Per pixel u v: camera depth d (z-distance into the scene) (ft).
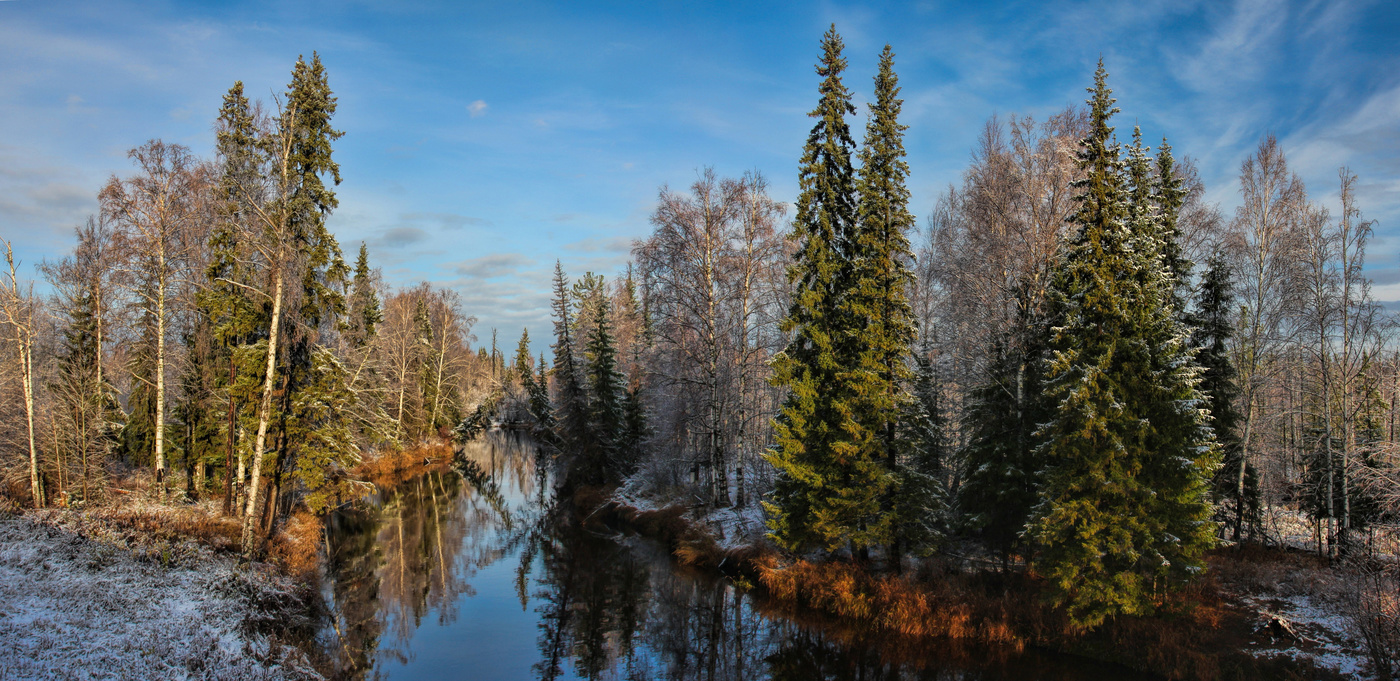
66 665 36.47
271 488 77.61
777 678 57.36
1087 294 56.70
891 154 66.39
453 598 78.64
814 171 71.36
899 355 67.82
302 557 77.92
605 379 137.49
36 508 76.38
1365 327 76.54
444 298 240.53
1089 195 58.08
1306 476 88.12
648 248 87.61
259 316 75.77
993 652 58.70
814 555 79.46
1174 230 78.13
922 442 79.25
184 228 77.82
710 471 98.27
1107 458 54.34
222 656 44.86
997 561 73.20
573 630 68.54
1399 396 108.78
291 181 69.56
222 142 69.00
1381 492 61.98
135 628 45.09
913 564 73.82
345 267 81.41
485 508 133.90
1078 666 55.26
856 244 70.03
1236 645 53.88
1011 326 71.20
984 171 80.64
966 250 88.89
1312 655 51.21
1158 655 53.11
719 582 81.25
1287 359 97.66
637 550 97.71
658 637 66.64
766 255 88.38
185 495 90.58
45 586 48.14
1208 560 73.15
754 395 117.60
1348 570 62.69
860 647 62.39
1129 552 54.03
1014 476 65.82
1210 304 81.97
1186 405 54.44
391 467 175.32
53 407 88.63
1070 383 56.80
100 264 80.28
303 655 51.83
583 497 128.47
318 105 75.97
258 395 75.10
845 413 66.18
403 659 60.23
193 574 59.47
